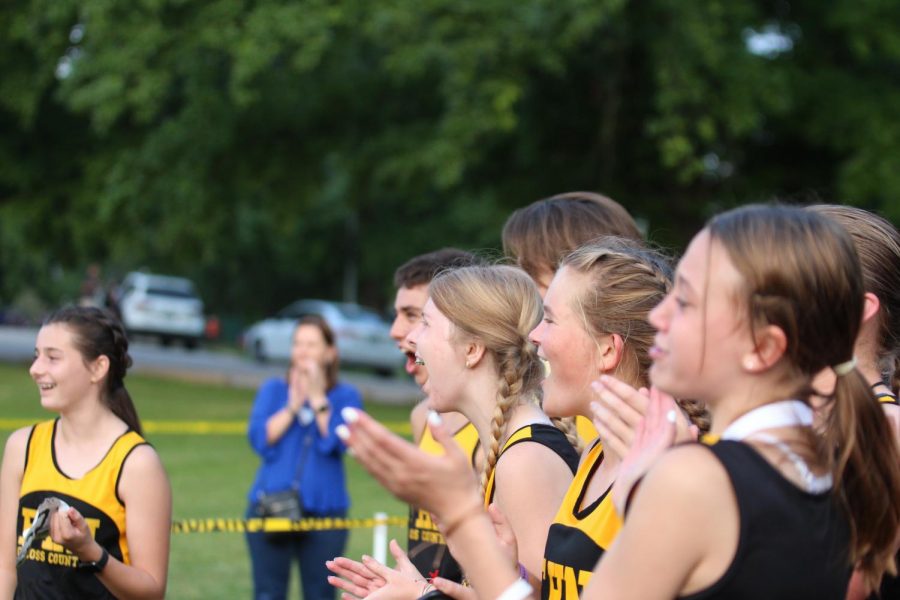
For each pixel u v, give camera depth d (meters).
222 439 38.44
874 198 41.56
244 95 40.88
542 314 8.19
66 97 46.56
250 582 19.91
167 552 9.88
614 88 43.47
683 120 39.12
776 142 45.47
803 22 43.97
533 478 7.37
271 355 78.06
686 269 5.18
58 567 9.53
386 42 41.97
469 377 8.05
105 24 42.16
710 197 45.81
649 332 7.09
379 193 50.69
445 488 5.11
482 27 40.06
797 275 4.95
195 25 42.44
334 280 120.50
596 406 5.95
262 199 52.56
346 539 16.27
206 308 123.88
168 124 46.16
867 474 5.16
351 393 16.62
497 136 44.47
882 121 41.81
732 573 4.75
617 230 10.12
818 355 5.07
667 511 4.82
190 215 46.69
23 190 52.84
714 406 5.25
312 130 49.75
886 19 41.91
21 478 10.08
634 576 4.86
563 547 6.52
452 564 9.97
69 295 141.88
